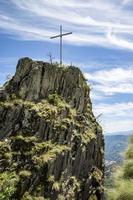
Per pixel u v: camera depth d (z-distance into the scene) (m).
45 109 47.97
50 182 41.59
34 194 40.53
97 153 51.62
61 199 42.09
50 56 53.16
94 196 48.97
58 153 43.59
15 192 39.78
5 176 40.44
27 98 49.38
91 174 49.19
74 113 50.31
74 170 45.94
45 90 50.88
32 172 41.84
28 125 46.31
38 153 43.75
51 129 46.19
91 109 56.31
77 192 45.44
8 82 50.91
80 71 55.03
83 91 53.94
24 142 44.75
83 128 49.81
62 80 52.47
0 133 45.69
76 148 46.78
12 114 46.94
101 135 54.06
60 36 53.31
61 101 50.62
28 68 51.34
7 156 43.19
